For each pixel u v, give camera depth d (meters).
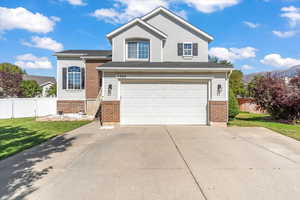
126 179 3.98
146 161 5.09
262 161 5.11
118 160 5.18
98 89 16.64
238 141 7.33
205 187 3.62
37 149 6.27
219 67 10.89
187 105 11.17
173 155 5.61
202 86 11.14
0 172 4.36
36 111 18.95
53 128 10.34
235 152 5.93
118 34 14.31
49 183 3.80
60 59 17.00
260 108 15.41
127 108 11.11
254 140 7.50
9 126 11.12
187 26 15.34
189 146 6.60
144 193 3.40
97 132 9.09
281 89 13.18
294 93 12.41
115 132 9.06
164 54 15.27
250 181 3.89
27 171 4.41
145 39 14.37
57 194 3.38
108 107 10.93
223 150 6.14
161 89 11.14
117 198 3.23
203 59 15.26
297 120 13.35
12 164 4.88
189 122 11.18
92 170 4.48
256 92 14.50
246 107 22.72
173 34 15.35
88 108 16.53
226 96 10.95
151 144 6.87
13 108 17.45
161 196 3.29
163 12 15.45
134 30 14.36
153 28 14.27
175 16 15.30
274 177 4.09
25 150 6.15
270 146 6.63
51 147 6.51
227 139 7.66
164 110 11.16
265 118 15.55
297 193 3.40
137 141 7.31
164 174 4.24
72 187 3.63
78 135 8.46
